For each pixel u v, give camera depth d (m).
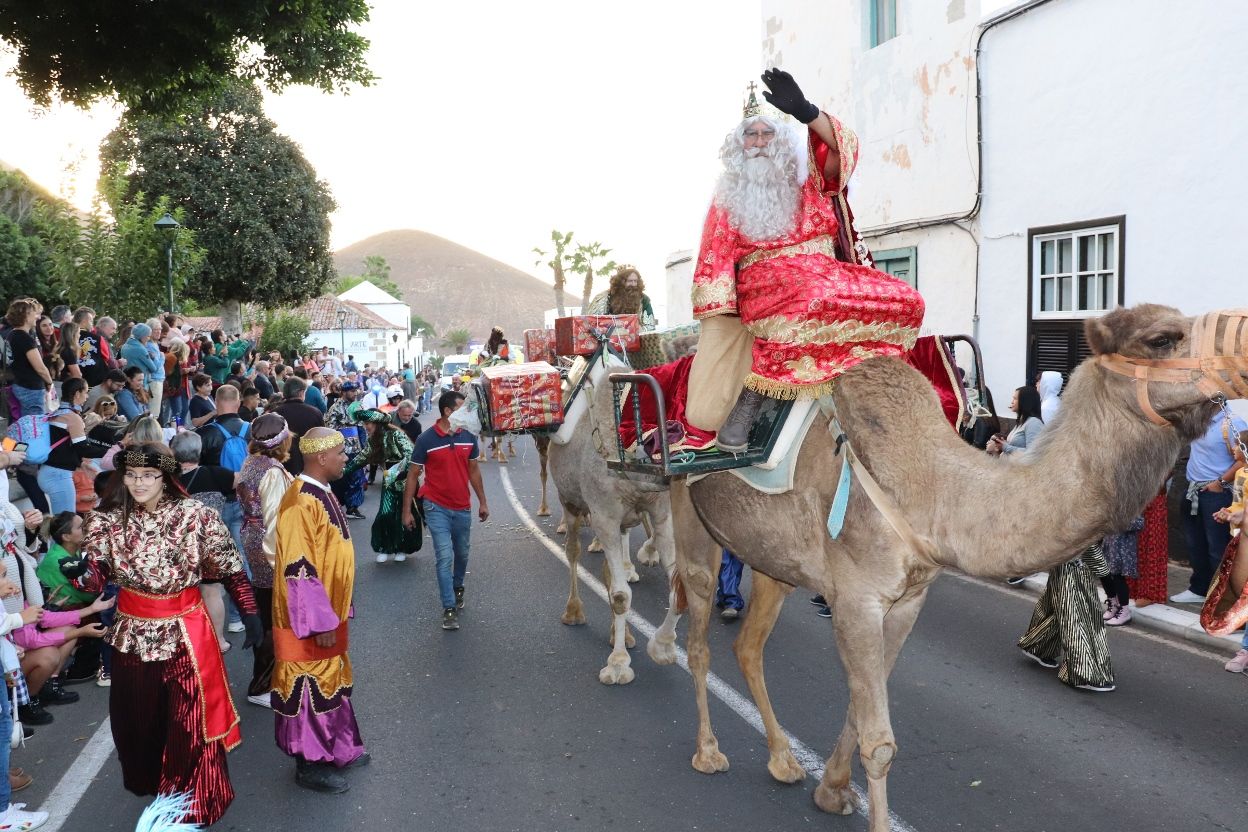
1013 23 11.28
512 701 6.26
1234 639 6.93
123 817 4.87
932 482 3.75
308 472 5.02
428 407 42.44
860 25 14.40
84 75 12.60
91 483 8.81
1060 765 5.09
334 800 4.93
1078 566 6.13
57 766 5.50
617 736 5.64
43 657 5.98
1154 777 4.94
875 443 3.82
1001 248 11.72
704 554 5.04
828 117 3.95
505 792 4.97
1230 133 8.76
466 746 5.56
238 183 32.72
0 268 23.95
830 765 4.62
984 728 5.59
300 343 35.66
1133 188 9.80
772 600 4.93
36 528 7.38
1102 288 10.35
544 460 13.16
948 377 4.41
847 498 3.85
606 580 6.77
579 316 7.03
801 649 7.14
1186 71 9.15
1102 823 4.48
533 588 9.20
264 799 4.97
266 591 6.34
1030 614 7.89
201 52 13.17
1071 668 6.15
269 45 13.40
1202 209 9.08
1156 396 3.21
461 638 7.66
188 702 4.30
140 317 21.19
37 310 11.29
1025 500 3.48
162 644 4.29
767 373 4.02
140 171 32.09
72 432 9.08
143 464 4.24
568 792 4.95
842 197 4.11
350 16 13.95
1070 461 3.41
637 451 4.72
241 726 6.01
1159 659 6.78
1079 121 10.44
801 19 16.14
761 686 5.02
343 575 5.02
